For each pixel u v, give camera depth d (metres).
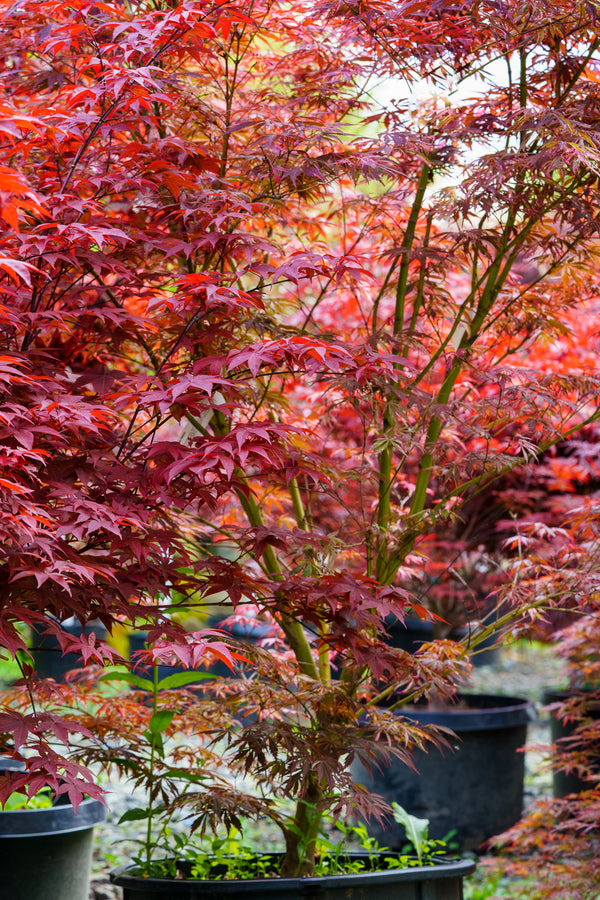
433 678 2.50
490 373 2.79
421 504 2.97
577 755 4.05
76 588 2.04
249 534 2.57
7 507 1.77
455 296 4.79
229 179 2.73
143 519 2.06
